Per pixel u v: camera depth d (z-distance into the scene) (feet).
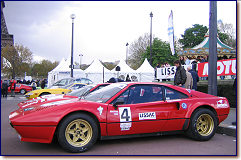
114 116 12.77
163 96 14.40
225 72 30.71
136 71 79.36
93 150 12.84
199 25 123.65
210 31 21.18
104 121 12.57
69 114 12.14
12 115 12.75
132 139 15.34
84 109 12.27
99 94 14.87
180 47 124.67
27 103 16.10
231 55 55.83
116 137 13.08
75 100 13.96
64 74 77.05
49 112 11.85
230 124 18.06
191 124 14.58
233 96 27.96
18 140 14.99
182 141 14.89
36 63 200.85
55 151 12.59
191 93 15.35
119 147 13.47
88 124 12.31
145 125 13.44
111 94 13.89
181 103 14.52
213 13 21.03
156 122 13.70
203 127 15.20
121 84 14.84
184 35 124.67
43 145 13.80
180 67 23.39
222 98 16.10
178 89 15.05
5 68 100.58
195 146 13.80
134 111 13.26
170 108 14.25
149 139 15.34
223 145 14.06
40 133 11.58
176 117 14.23
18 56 103.30
